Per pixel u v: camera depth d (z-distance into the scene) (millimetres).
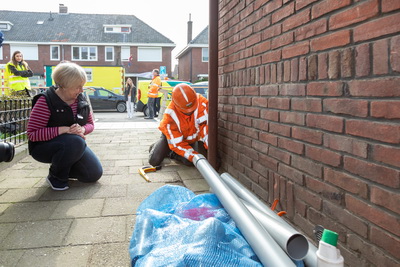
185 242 1565
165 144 4344
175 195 2316
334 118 1705
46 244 2172
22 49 35844
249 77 2918
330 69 1722
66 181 3344
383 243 1393
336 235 1274
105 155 5191
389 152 1345
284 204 2307
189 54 37344
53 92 3166
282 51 2260
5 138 4898
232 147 3473
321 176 1852
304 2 1942
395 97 1303
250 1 2820
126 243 2193
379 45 1379
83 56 37062
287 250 1432
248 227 1601
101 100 19594
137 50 37656
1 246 2143
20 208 2809
